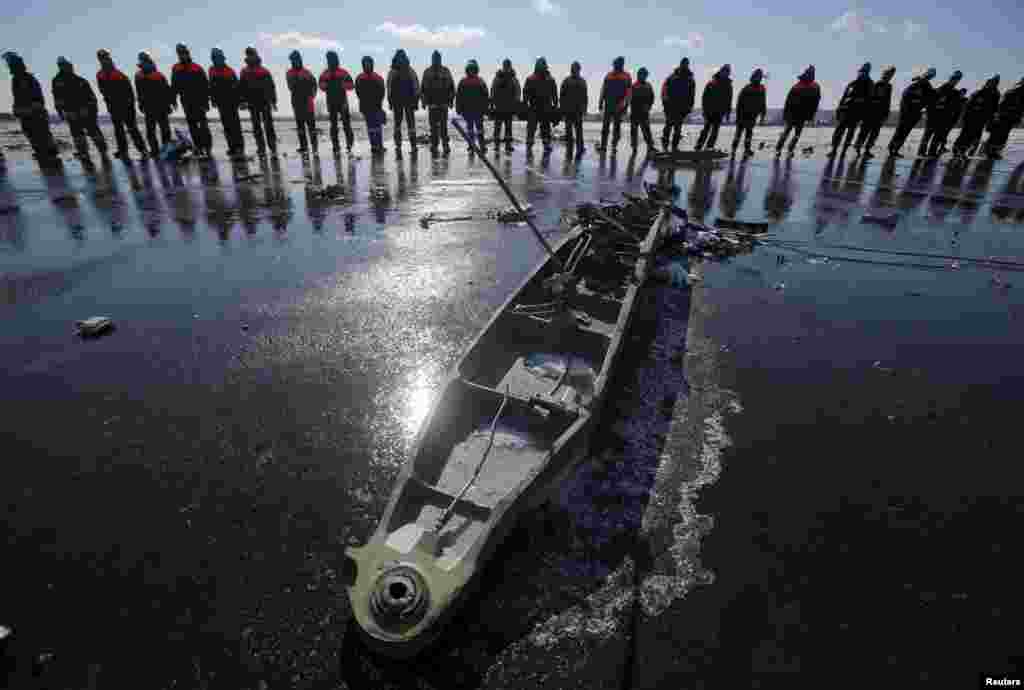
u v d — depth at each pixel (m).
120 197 9.43
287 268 5.90
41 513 2.60
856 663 2.00
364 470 2.90
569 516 2.60
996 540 2.56
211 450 3.04
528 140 15.12
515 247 6.78
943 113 17.19
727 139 26.41
